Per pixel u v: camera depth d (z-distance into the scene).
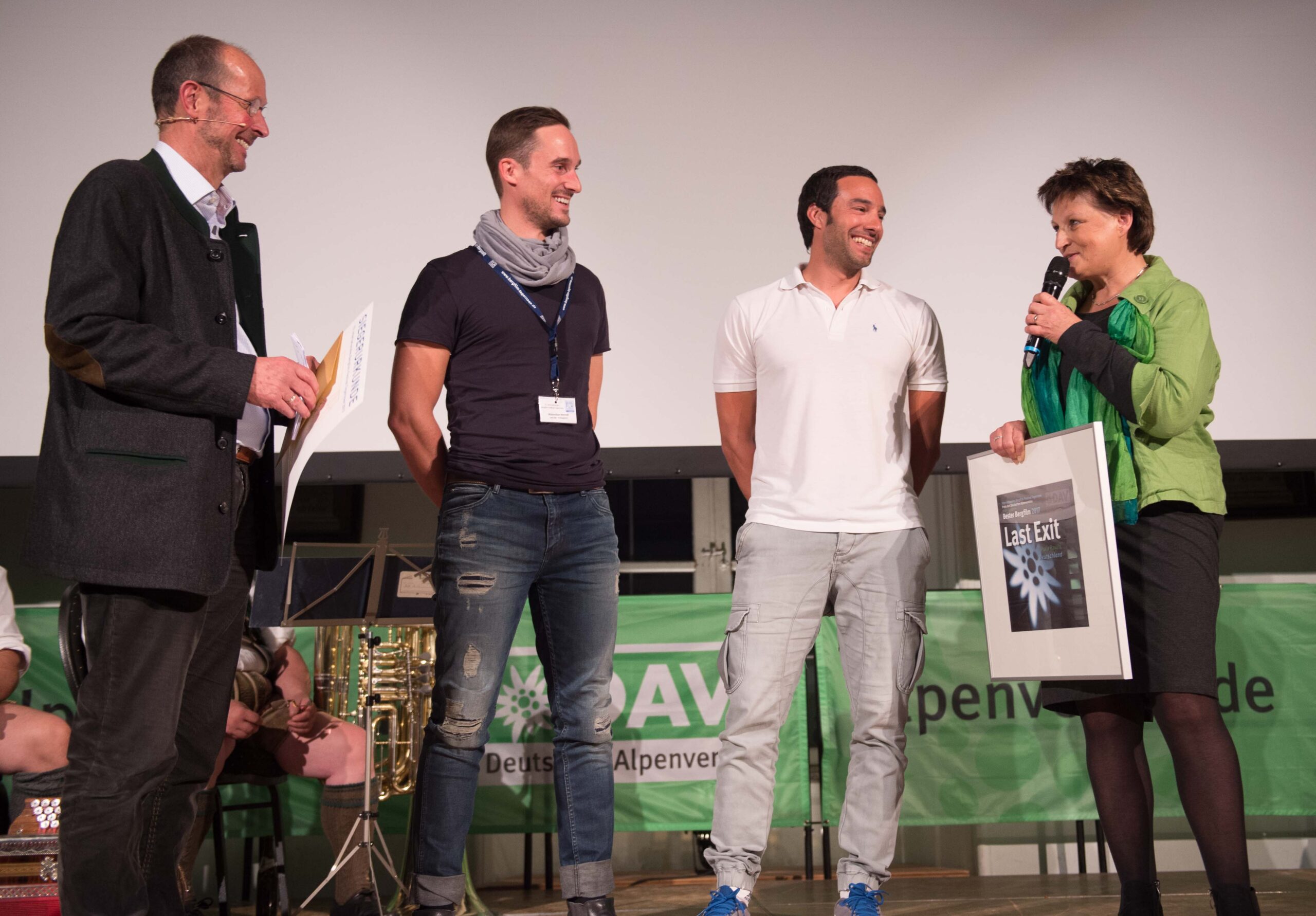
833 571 2.31
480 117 3.76
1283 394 3.59
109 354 1.64
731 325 2.53
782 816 3.41
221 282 1.86
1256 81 3.75
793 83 3.80
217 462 1.76
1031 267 3.71
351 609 2.67
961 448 3.65
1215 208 3.69
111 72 3.68
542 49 3.80
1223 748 1.93
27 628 3.42
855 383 2.36
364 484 4.04
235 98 1.92
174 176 1.88
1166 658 1.96
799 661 2.31
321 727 2.99
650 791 3.44
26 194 3.60
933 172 3.76
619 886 3.74
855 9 3.83
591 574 2.26
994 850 4.11
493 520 2.17
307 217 3.69
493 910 3.03
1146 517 2.04
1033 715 3.48
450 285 2.26
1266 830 3.98
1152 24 3.79
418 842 2.16
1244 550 4.26
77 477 1.67
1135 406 1.96
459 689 2.14
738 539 2.41
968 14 3.82
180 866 2.74
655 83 3.80
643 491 4.49
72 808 1.64
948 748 3.46
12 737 2.76
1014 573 2.12
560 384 2.28
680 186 3.76
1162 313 2.06
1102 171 2.19
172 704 1.72
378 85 3.76
